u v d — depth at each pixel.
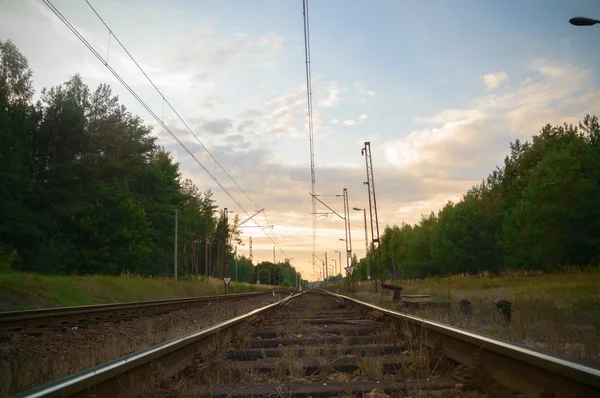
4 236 44.00
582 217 42.88
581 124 68.12
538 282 30.19
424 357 5.55
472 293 23.94
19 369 5.50
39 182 51.91
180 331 10.49
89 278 31.03
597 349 6.74
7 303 20.08
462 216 67.62
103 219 52.25
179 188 87.88
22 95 52.88
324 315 14.55
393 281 51.22
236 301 31.69
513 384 4.00
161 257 73.56
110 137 64.75
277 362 5.84
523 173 74.19
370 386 4.71
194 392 4.43
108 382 3.65
